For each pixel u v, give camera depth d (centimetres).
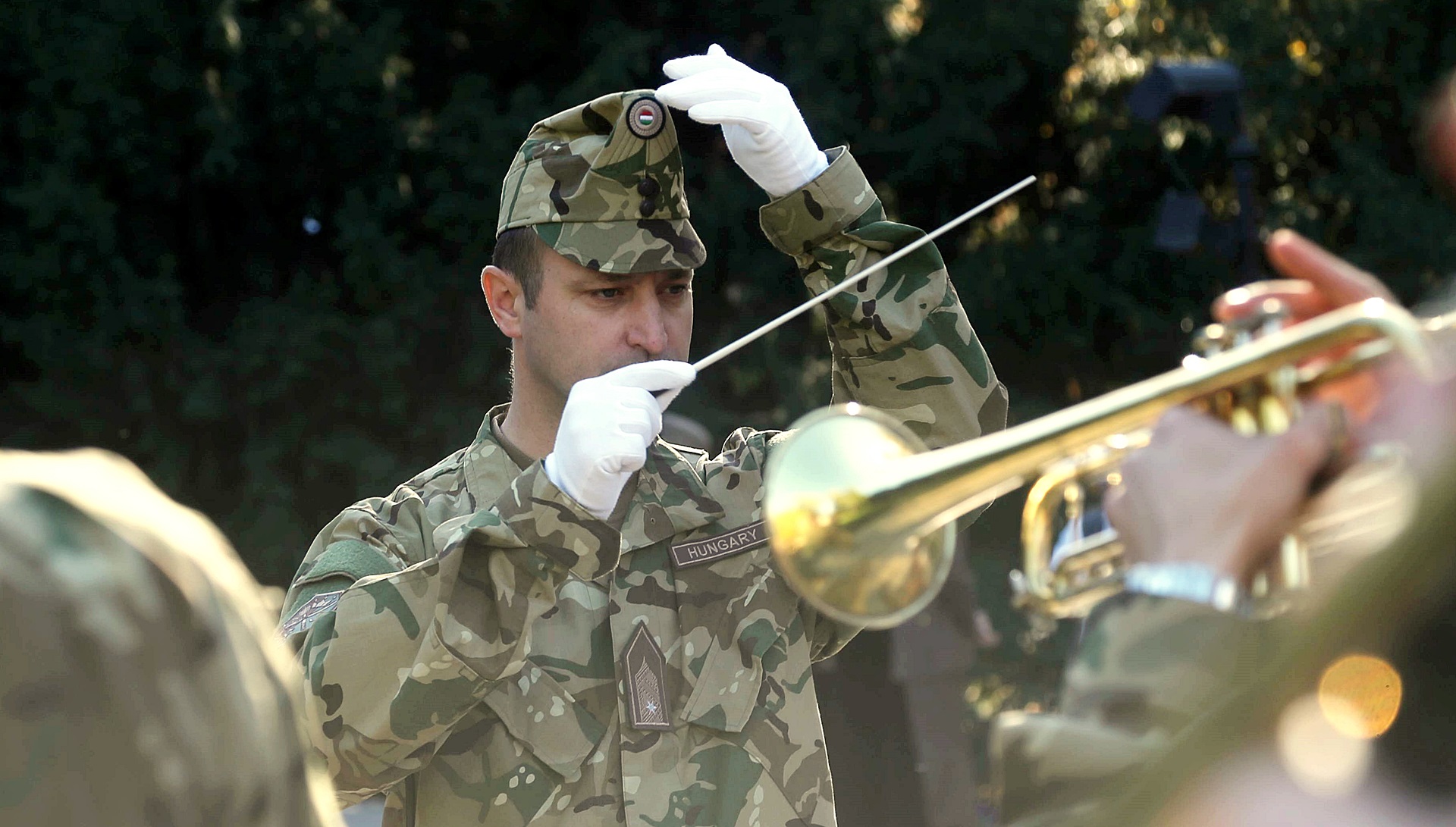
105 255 3244
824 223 858
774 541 525
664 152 821
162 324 3250
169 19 3222
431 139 3372
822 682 1755
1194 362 450
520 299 851
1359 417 399
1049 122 3912
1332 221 4009
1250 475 387
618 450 718
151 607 284
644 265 812
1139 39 3938
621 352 830
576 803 768
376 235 3281
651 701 785
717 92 848
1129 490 404
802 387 3412
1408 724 246
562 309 827
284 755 300
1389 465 311
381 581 732
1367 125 4050
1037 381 3938
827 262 863
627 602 805
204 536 312
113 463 319
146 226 3362
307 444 3338
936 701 1705
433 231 3459
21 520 279
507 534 720
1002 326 3825
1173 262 3825
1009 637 3247
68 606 275
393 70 3338
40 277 3197
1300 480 385
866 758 1741
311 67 3281
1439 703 245
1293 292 452
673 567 821
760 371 3462
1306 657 255
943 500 503
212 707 287
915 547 525
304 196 3441
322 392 3341
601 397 732
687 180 3422
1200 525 386
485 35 3559
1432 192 3862
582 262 809
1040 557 499
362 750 728
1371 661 249
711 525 838
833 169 858
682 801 777
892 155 3634
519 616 726
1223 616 371
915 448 534
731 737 796
